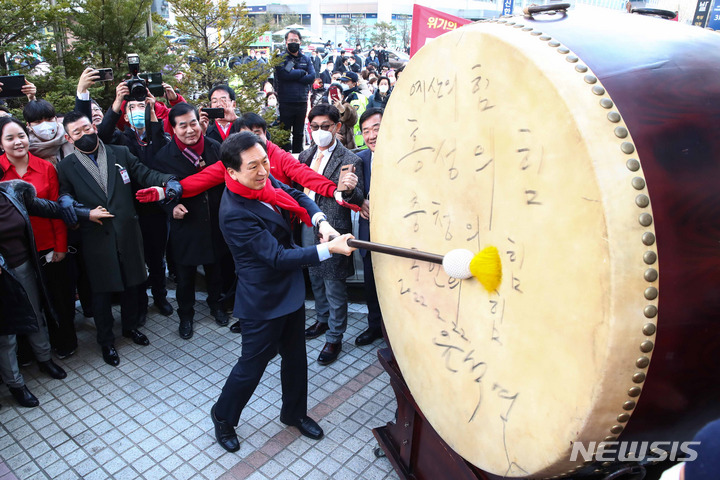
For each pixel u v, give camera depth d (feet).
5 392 10.67
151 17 19.02
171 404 10.22
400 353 7.11
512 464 4.87
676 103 3.93
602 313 3.69
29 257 10.18
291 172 10.41
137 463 8.71
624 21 4.96
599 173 3.67
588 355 3.85
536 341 4.42
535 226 4.33
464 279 5.48
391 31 124.57
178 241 11.88
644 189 3.67
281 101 24.08
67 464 8.71
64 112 15.87
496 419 5.05
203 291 15.23
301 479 8.35
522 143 4.42
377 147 7.37
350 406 10.12
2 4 15.20
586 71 4.09
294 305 8.43
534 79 4.23
